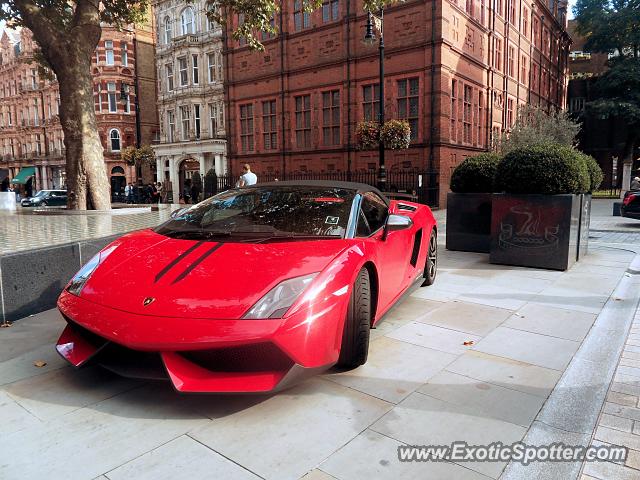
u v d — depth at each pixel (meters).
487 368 3.21
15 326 4.09
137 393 2.80
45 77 13.07
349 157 21.36
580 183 6.55
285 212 3.59
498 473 2.09
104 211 9.81
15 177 53.28
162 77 34.44
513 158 6.67
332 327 2.68
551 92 38.28
